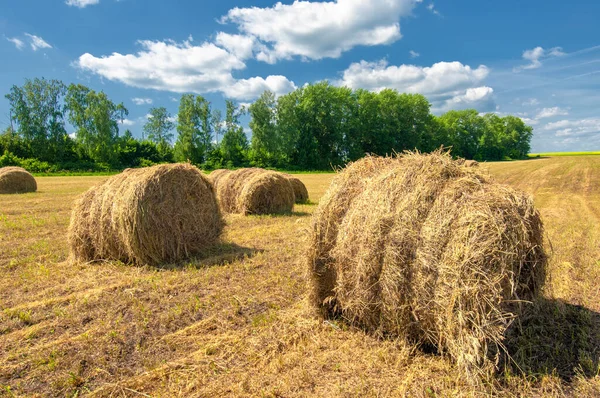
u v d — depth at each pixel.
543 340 3.91
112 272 6.33
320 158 61.91
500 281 3.38
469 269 3.34
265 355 3.68
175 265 6.70
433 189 3.82
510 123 100.00
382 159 4.68
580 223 10.33
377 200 4.05
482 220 3.41
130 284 5.65
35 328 4.23
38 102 52.66
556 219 11.06
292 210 13.02
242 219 11.12
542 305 4.61
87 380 3.33
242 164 59.41
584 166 37.31
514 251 3.39
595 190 19.48
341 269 4.23
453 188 3.76
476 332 3.29
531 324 4.16
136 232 6.46
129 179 6.88
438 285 3.51
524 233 3.48
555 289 5.22
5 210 12.74
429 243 3.58
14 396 3.09
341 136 63.00
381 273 3.89
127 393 3.15
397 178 4.08
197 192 7.35
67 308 4.78
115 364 3.58
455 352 3.40
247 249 7.70
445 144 75.44
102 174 41.78
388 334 4.03
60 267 6.57
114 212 6.60
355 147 64.50
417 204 3.79
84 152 55.72
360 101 65.44
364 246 3.97
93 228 6.79
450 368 3.47
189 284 5.64
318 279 4.60
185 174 7.16
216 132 63.03
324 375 3.35
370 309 4.04
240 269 6.35
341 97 63.34
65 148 54.78
